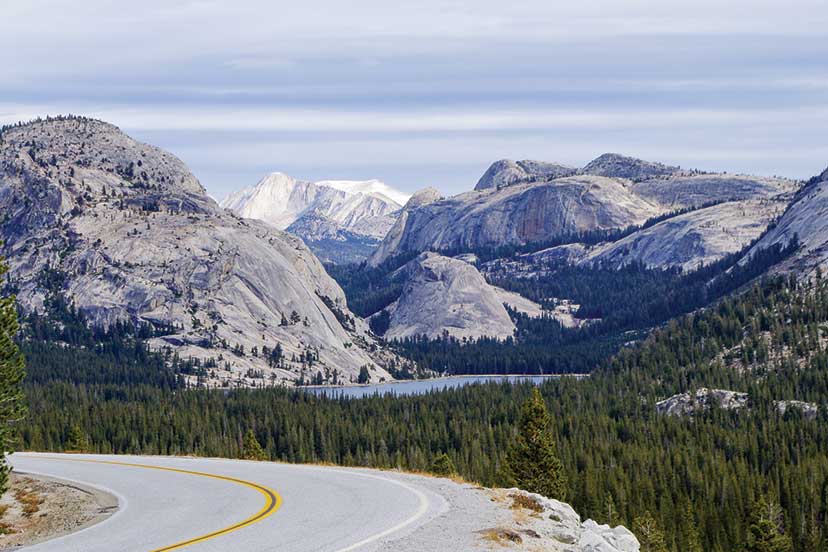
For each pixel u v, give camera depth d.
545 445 120.69
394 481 49.31
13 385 57.75
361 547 31.81
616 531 39.91
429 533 33.97
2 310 57.53
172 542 34.25
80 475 58.91
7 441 57.47
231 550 32.19
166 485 51.66
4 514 46.97
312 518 37.97
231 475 54.72
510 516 37.72
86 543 35.06
